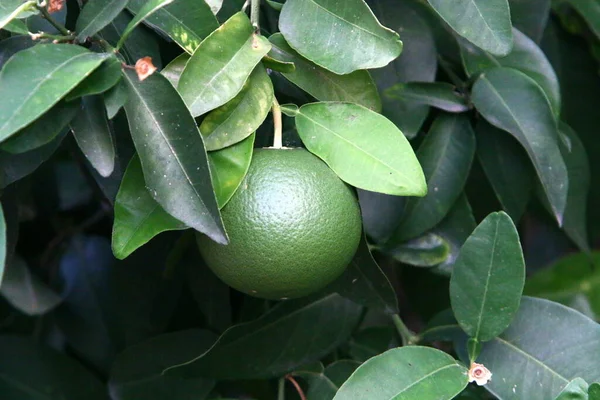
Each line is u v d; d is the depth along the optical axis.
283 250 0.64
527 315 0.69
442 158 0.73
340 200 0.65
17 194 0.71
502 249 0.67
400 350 0.67
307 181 0.64
